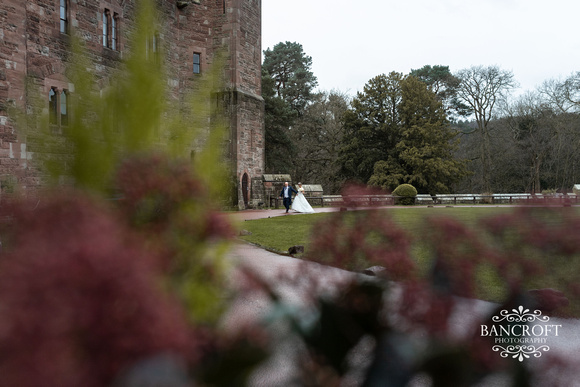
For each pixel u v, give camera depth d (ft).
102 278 1.91
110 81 2.89
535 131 130.62
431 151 119.65
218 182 2.98
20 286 1.82
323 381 2.65
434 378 2.68
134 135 2.79
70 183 2.60
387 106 130.11
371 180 118.42
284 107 134.92
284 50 173.99
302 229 41.78
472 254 2.59
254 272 2.88
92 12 53.26
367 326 2.69
